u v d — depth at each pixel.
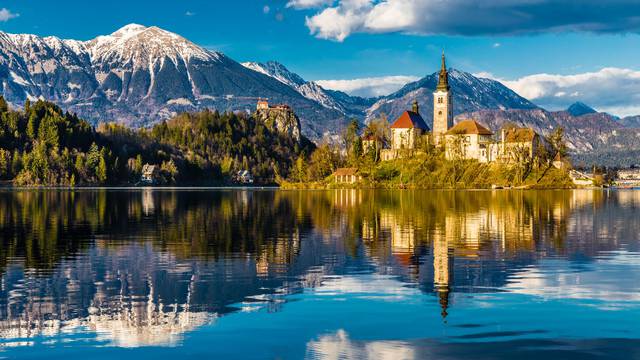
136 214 131.62
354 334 40.38
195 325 42.38
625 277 56.50
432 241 81.81
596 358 36.16
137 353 37.59
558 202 176.38
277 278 56.53
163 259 67.00
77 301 48.41
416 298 48.91
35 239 84.62
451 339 39.34
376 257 68.00
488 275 57.66
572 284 53.59
